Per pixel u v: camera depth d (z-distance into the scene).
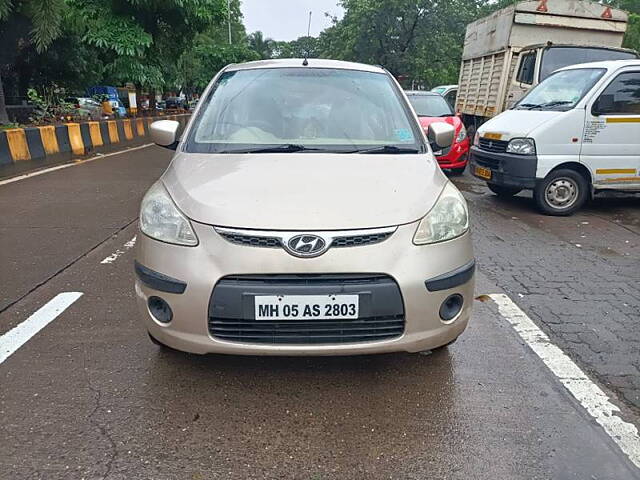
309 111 3.71
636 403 2.80
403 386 2.93
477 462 2.36
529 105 7.43
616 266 4.98
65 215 6.43
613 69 6.71
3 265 4.68
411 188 2.86
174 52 17.50
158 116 18.52
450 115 10.39
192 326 2.57
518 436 2.53
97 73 21.78
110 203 7.09
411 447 2.46
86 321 3.63
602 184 6.84
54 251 5.08
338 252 2.51
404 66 36.53
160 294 2.62
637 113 6.70
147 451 2.40
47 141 10.41
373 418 2.66
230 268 2.49
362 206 2.65
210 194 2.74
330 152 3.33
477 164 7.52
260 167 3.05
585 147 6.69
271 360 3.16
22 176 8.99
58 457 2.35
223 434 2.52
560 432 2.56
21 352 3.21
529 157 6.66
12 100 18.88
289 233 2.50
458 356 3.25
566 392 2.89
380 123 3.68
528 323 3.72
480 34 12.58
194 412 2.68
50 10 12.52
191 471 2.29
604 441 2.50
